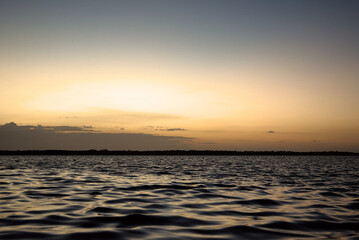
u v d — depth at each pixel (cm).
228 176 2791
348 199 1392
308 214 1037
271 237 745
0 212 1007
